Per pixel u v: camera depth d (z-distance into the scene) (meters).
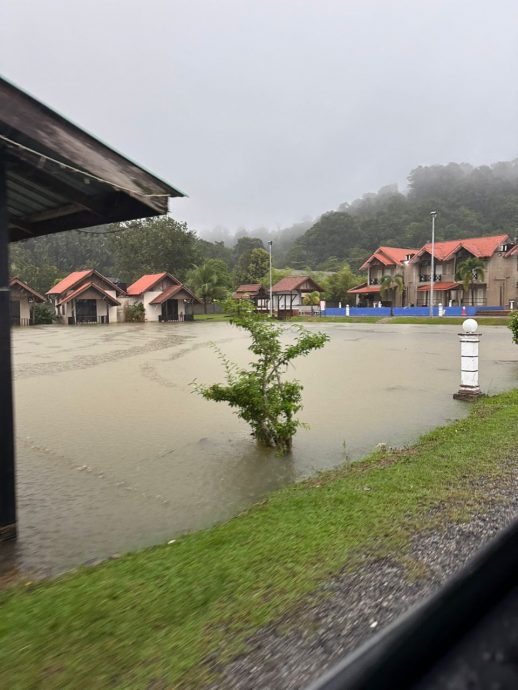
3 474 3.77
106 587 2.67
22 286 45.38
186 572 2.80
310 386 10.53
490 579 0.57
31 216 5.23
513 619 0.53
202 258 78.19
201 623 2.27
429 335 26.09
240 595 2.52
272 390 6.30
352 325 39.41
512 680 0.47
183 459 5.81
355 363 14.35
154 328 38.28
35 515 4.25
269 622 2.26
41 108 3.41
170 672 1.94
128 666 1.98
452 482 4.25
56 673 1.95
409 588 2.54
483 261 50.59
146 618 2.33
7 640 2.20
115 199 4.38
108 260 104.69
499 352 16.73
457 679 0.48
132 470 5.42
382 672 0.51
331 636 2.14
